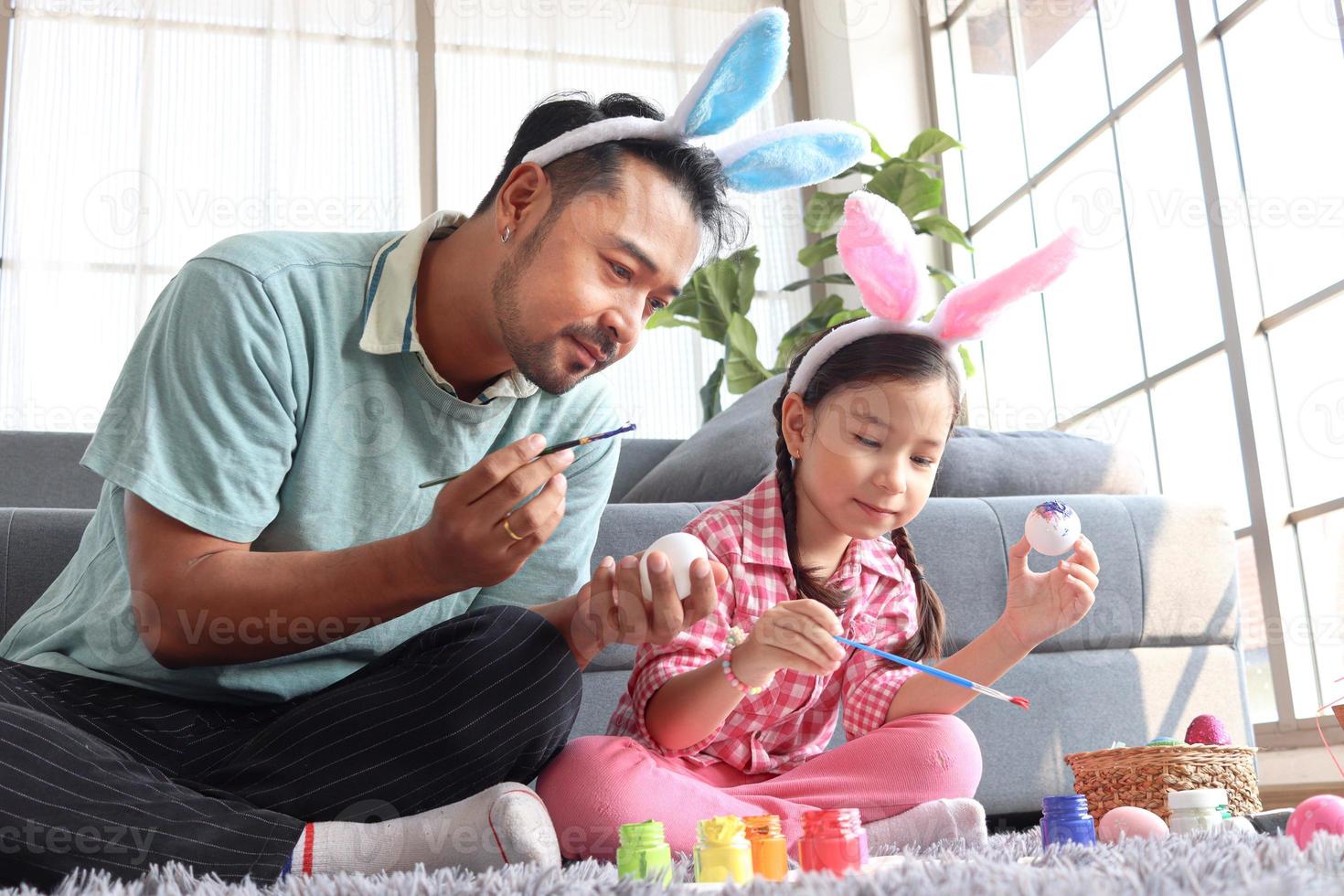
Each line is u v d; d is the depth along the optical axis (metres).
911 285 1.52
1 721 1.00
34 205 5.00
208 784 1.13
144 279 5.02
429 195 5.33
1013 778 1.97
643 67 5.61
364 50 5.39
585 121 1.34
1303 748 3.09
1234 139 3.54
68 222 5.01
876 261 1.52
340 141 5.29
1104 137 4.15
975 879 0.75
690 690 1.36
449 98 5.43
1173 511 2.17
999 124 4.86
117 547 1.32
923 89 5.29
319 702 1.16
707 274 4.70
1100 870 0.81
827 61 5.45
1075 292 4.21
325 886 0.86
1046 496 2.21
